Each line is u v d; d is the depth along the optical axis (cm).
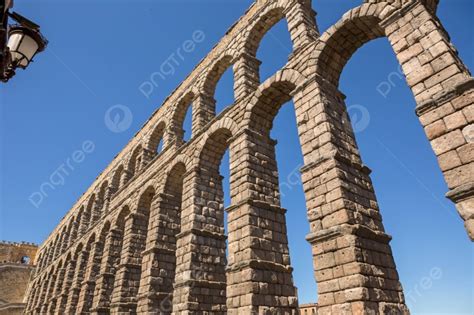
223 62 2673
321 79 1602
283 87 1888
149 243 2506
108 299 3053
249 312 1414
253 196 1720
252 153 1864
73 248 4650
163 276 2358
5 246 8519
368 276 1106
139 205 3066
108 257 3225
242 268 1542
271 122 2050
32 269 7856
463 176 945
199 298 1858
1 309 6644
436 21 1289
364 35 1598
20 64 727
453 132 1005
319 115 1480
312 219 1316
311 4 2098
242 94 2111
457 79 1060
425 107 1085
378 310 1066
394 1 1381
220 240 2120
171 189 2714
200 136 2419
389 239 1285
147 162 3466
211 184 2288
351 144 1503
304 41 1809
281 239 1709
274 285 1545
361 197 1330
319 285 1190
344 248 1157
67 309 3741
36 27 725
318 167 1379
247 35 2381
